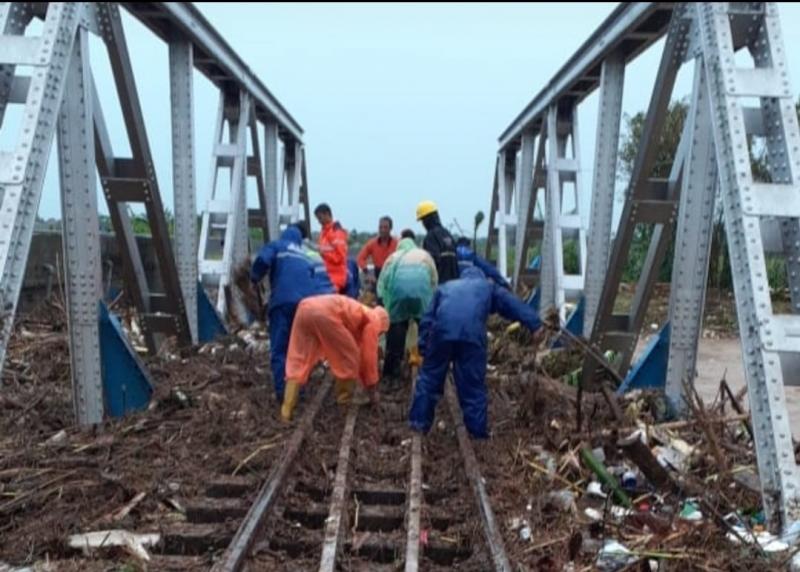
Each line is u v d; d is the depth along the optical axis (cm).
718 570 434
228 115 1355
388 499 588
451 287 737
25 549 474
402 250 991
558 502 554
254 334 1277
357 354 783
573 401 811
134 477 589
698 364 1268
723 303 1881
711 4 614
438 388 736
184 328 949
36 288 1193
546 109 1327
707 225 723
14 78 624
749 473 589
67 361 938
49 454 639
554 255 1220
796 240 569
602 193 981
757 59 621
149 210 816
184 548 493
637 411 743
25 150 582
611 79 949
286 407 767
